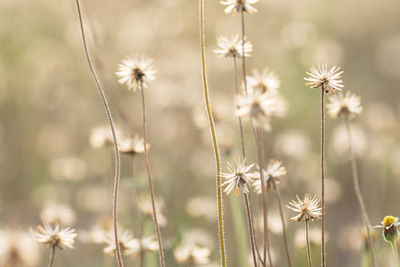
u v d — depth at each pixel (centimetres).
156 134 142
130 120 94
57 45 165
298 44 156
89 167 135
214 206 101
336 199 121
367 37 190
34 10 166
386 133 116
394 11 193
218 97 128
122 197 111
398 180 117
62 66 163
